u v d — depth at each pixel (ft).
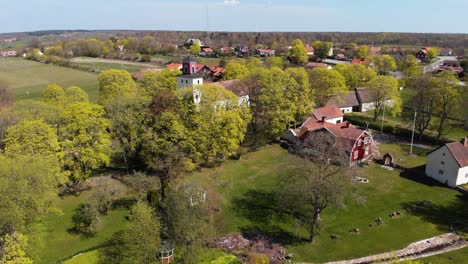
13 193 132.87
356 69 418.31
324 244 158.10
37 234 143.23
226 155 241.55
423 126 284.20
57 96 289.74
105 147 201.26
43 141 175.94
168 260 143.84
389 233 164.66
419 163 240.94
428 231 165.58
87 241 156.56
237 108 247.09
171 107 223.30
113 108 217.15
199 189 171.83
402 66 544.62
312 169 166.40
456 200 194.39
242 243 158.51
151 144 200.64
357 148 237.45
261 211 184.65
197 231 143.84
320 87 327.88
